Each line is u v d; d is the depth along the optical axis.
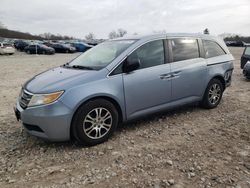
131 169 3.15
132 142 3.91
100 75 3.84
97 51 4.74
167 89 4.56
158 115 5.12
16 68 14.45
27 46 32.38
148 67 4.32
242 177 2.93
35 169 3.19
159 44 4.56
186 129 4.41
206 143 3.85
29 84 3.97
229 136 4.10
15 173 3.11
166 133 4.24
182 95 4.86
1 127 4.62
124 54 4.10
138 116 4.30
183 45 4.93
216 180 2.88
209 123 4.70
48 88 3.57
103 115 3.86
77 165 3.28
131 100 4.12
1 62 18.53
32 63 17.81
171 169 3.13
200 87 5.16
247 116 5.09
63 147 3.78
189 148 3.69
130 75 4.07
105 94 3.78
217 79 5.55
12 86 8.70
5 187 2.83
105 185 2.84
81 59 4.79
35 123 3.54
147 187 2.79
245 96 6.81
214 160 3.33
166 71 4.51
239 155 3.46
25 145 3.87
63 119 3.50
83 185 2.85
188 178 2.94
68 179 2.97
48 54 30.12
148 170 3.12
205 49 5.34
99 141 3.84
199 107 5.64
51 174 3.08
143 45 4.33
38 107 3.48
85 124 3.68
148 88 4.28
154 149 3.67
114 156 3.48
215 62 5.42
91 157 3.47
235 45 47.97
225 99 6.45
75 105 3.54
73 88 3.57
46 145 3.85
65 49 33.44
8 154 3.58
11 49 28.50
